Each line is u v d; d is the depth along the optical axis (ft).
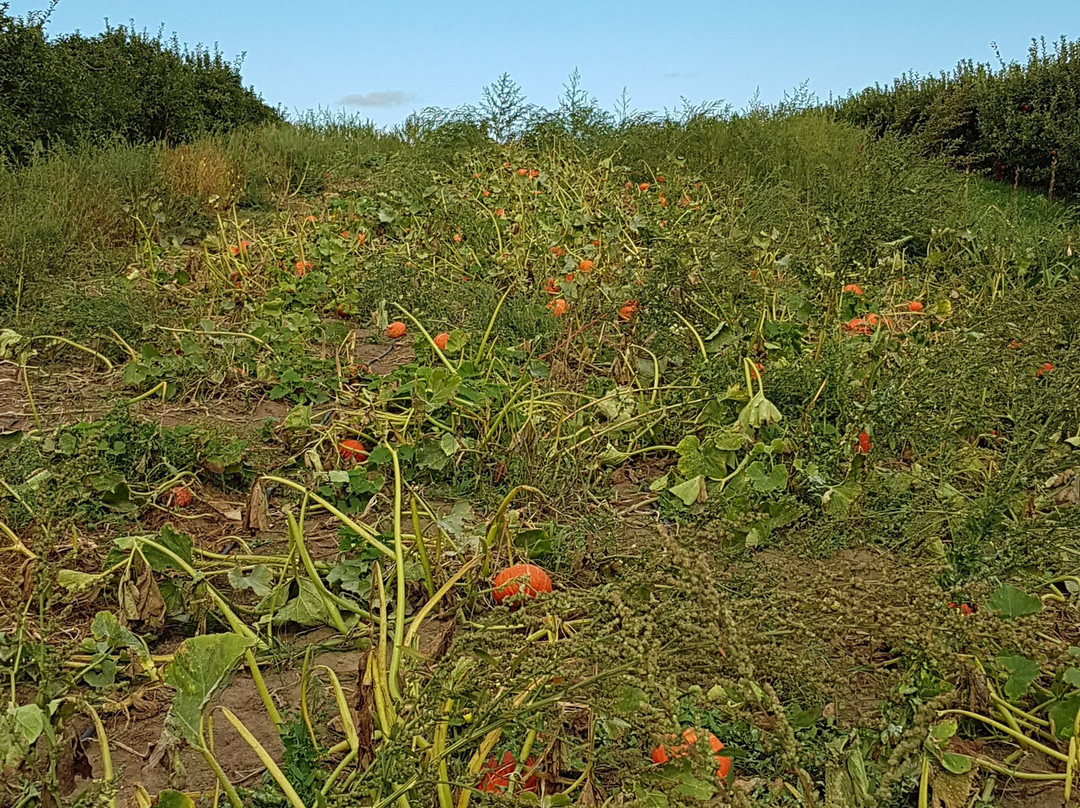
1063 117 40.65
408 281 24.80
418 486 14.34
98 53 50.60
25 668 8.85
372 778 6.69
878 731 7.64
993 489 11.14
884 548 12.36
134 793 7.19
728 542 10.84
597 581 11.71
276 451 15.55
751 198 33.06
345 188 41.29
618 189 34.60
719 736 8.25
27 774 6.63
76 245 27.48
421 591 11.14
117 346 20.24
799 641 7.54
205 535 12.76
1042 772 8.54
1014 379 15.37
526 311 21.81
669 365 18.67
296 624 10.62
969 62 49.03
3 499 12.53
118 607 10.46
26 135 35.78
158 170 34.83
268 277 25.70
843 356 16.28
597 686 6.38
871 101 52.70
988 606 8.38
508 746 7.77
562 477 14.30
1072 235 26.45
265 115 60.39
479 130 46.68
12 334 18.79
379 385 17.31
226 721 8.96
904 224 28.55
